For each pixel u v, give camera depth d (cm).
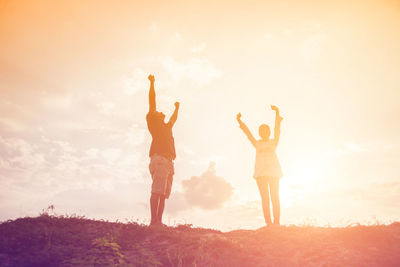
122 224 627
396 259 430
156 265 457
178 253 497
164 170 694
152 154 710
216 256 489
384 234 507
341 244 494
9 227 562
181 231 638
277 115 717
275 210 648
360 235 514
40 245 498
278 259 468
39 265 433
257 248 509
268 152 688
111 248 498
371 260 434
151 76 751
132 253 498
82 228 601
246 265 459
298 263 448
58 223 615
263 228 626
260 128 722
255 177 678
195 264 464
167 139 729
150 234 588
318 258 456
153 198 676
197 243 534
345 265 426
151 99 751
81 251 489
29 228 559
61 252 476
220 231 670
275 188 662
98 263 443
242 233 617
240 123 734
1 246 476
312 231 568
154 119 741
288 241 529
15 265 425
